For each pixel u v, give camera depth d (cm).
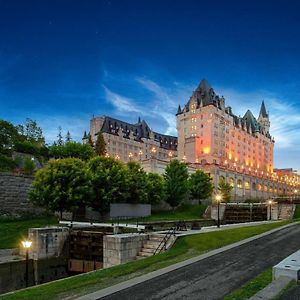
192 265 1858
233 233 3038
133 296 1334
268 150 19138
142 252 2706
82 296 1353
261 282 1469
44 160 7500
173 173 7200
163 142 18662
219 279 1566
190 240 2719
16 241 3659
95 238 3256
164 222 4781
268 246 2409
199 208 7362
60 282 1666
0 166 6009
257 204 6719
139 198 5931
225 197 8731
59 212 5234
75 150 8156
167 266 1875
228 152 15088
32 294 1447
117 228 3281
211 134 14100
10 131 7556
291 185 15488
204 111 14438
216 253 2177
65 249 3375
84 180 4812
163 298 1304
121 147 16262
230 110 16325
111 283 1606
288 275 1403
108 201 5291
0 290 2778
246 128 17025
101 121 16800
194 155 14025
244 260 1970
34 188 4753
